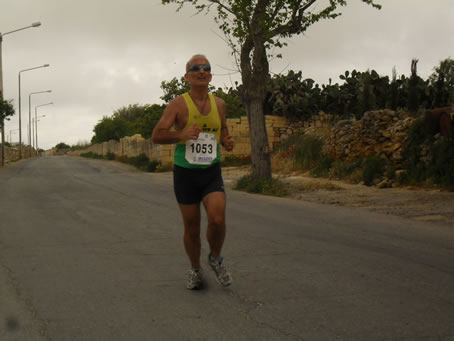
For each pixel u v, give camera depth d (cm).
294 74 3058
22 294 442
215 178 431
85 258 583
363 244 668
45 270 528
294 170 2056
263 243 672
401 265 546
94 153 6956
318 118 3005
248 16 1528
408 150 1536
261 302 414
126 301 420
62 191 1459
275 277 495
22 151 6166
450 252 618
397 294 436
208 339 334
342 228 805
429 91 2062
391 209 1041
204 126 423
